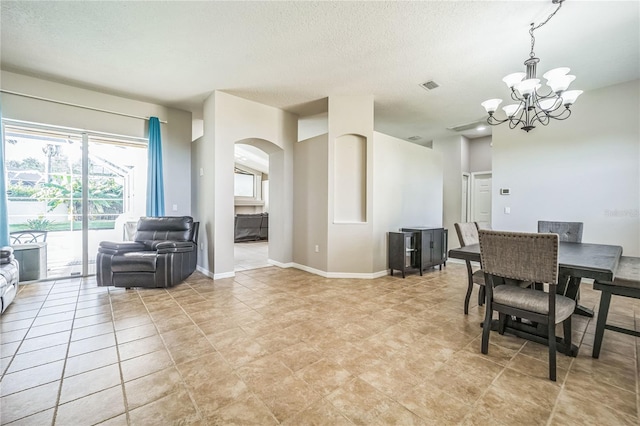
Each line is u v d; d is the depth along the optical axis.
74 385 1.63
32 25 2.56
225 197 4.19
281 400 1.51
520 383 1.67
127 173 4.64
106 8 2.33
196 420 1.37
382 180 4.38
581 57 2.99
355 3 2.25
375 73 3.45
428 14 2.37
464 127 5.68
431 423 1.35
